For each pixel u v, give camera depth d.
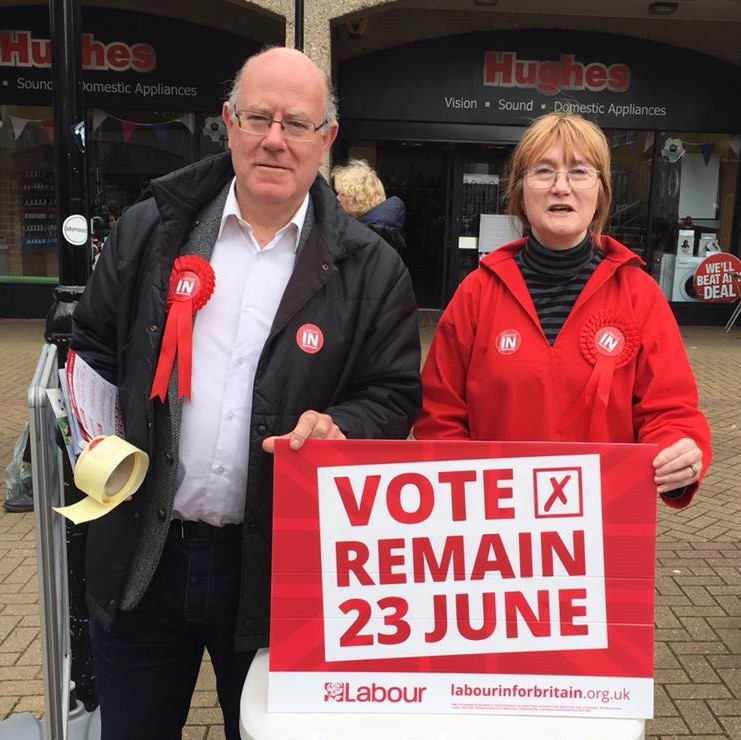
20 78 10.66
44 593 1.68
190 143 11.00
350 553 1.56
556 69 10.88
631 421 1.90
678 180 11.41
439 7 10.34
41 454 1.61
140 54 10.60
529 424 1.93
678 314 11.53
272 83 1.59
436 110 10.88
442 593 1.56
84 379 1.67
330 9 7.83
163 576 1.76
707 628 3.37
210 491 1.70
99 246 5.79
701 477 1.68
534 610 1.56
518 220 2.07
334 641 1.56
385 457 1.55
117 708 1.85
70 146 2.77
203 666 3.04
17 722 2.52
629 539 1.56
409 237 11.57
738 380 8.12
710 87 11.05
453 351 2.07
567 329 1.92
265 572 1.69
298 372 1.64
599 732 1.51
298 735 1.49
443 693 1.56
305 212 1.73
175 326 1.66
